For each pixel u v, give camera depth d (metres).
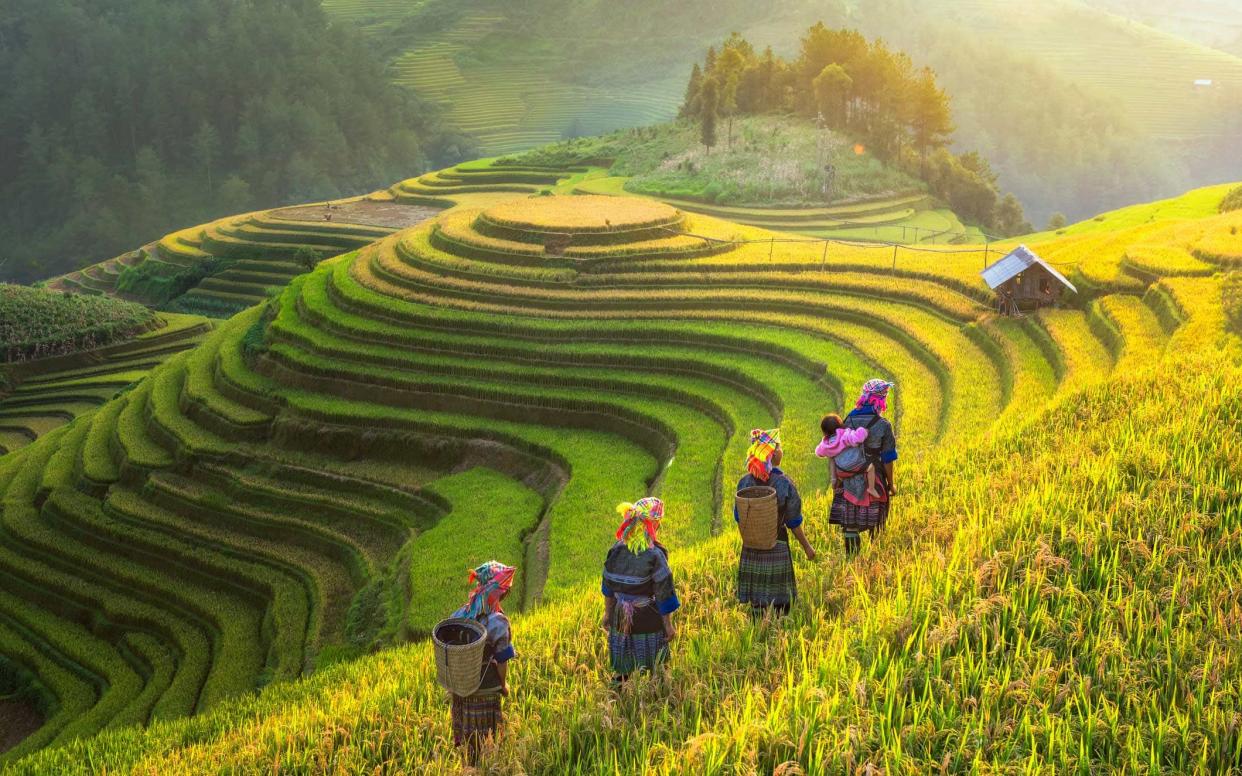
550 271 60.19
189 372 61.72
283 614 39.66
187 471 52.12
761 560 11.89
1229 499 11.95
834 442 13.66
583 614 15.35
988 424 28.56
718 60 154.25
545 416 47.69
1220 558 10.62
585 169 148.50
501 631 10.30
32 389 85.31
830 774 8.05
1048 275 39.72
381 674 18.12
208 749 15.21
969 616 9.93
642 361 48.72
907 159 140.50
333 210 138.12
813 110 143.88
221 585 43.38
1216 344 26.11
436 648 9.95
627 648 10.88
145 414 60.53
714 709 9.85
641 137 152.25
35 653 41.72
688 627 12.41
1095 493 12.59
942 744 8.30
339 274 66.81
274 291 109.19
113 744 19.80
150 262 132.12
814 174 124.88
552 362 51.22
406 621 32.22
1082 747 7.72
